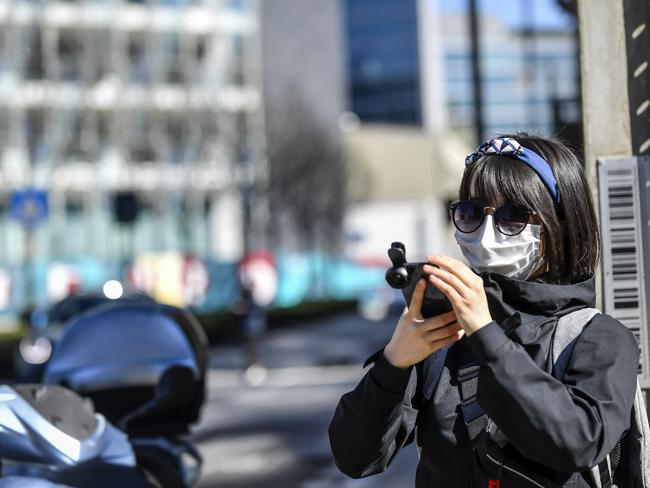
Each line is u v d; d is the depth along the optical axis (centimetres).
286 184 4322
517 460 208
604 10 343
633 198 334
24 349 1422
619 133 342
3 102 4328
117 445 389
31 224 1889
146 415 420
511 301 216
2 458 357
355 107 6750
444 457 222
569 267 224
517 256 220
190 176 4412
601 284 332
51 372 442
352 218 5066
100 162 4503
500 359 195
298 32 5750
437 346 211
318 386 1706
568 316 214
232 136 4353
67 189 4472
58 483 356
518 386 192
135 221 2078
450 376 226
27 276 3253
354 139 5222
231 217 4631
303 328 2964
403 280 208
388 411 219
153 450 411
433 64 6456
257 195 4275
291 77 5722
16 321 3503
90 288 3550
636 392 213
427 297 208
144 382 433
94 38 4512
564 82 1914
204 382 441
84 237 4538
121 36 4578
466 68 6500
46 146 4362
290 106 4547
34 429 365
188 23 4703
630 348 209
